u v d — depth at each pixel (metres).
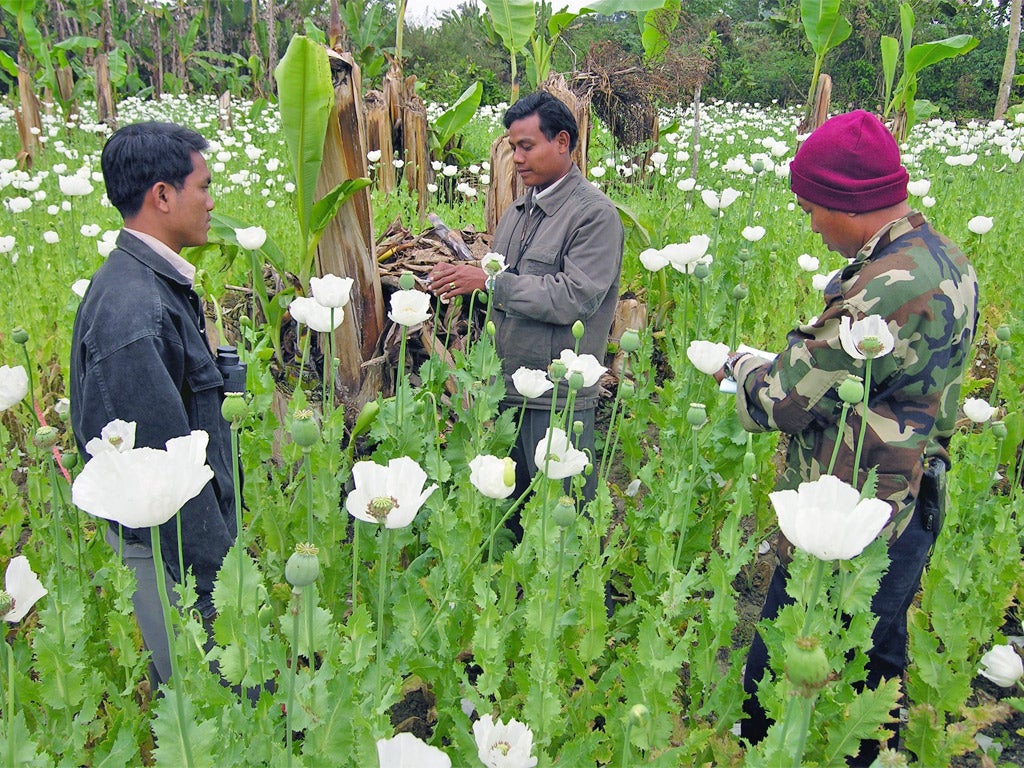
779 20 27.00
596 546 2.60
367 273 4.41
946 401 2.26
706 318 4.23
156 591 2.38
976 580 2.98
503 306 3.27
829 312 2.16
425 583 2.54
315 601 1.75
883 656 2.61
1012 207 7.65
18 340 2.74
